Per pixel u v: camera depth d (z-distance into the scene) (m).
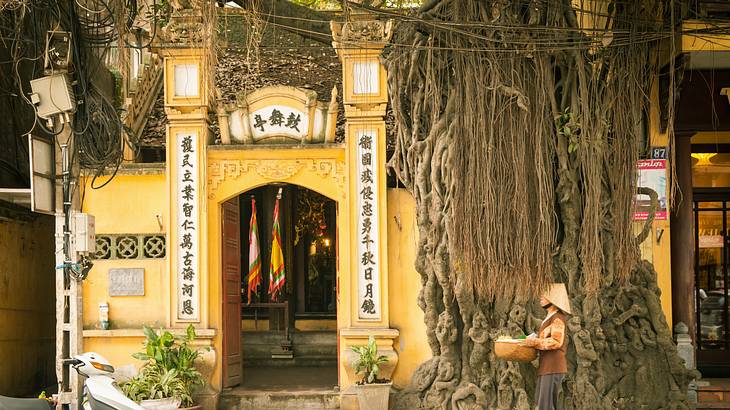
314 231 17.19
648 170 11.97
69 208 9.42
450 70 10.77
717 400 12.05
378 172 11.59
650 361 10.72
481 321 10.77
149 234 11.81
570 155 10.64
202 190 11.63
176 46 11.52
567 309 9.72
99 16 10.09
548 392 9.64
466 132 10.40
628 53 10.43
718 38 10.70
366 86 11.59
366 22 11.52
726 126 12.44
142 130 14.58
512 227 10.29
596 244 10.39
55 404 8.78
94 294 11.74
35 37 9.91
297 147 11.72
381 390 10.91
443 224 10.80
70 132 9.45
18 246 13.26
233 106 11.81
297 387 12.19
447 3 10.48
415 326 11.61
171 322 11.58
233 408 11.58
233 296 12.33
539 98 10.34
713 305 13.71
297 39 17.55
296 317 16.91
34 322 13.92
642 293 10.85
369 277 11.55
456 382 10.95
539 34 10.28
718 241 13.78
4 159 13.60
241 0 11.05
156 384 10.46
